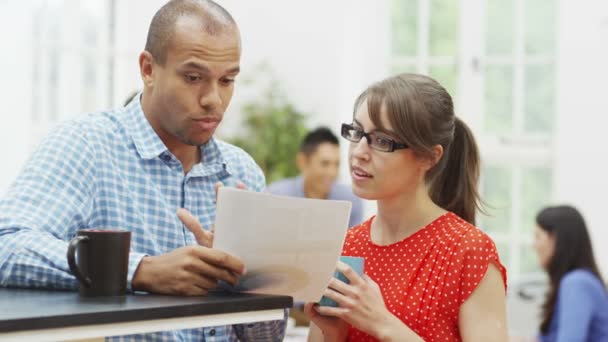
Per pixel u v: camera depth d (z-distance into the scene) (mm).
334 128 6855
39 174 1879
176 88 1886
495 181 6559
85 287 1606
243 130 6953
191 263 1611
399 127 1974
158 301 1539
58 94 6035
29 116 5922
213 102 1884
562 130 6293
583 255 4355
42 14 6000
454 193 2268
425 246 2072
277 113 6887
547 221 4426
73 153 1929
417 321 2014
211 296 1625
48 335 1368
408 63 6676
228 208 1628
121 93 6145
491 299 2006
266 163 6871
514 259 6492
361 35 6738
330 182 5094
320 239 1648
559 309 4355
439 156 2062
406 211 2100
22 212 1817
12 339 1336
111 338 1848
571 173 6254
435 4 6629
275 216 1617
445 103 2055
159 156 2025
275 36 6980
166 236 2008
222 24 1887
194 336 1960
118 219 1962
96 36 6129
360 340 2047
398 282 2070
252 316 1598
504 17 6539
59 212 1854
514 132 6512
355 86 6742
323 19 6891
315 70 6914
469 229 2055
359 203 5164
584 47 6254
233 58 1892
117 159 1995
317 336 2166
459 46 6586
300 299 1751
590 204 6195
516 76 6504
